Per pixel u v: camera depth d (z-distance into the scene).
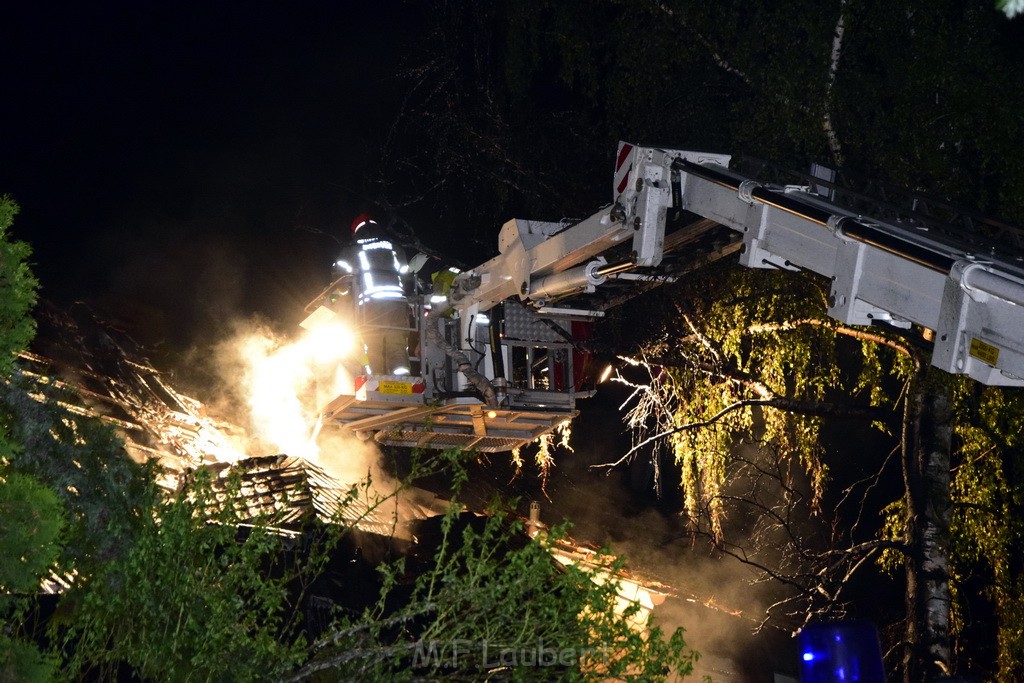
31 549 3.66
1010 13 4.14
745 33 10.93
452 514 4.89
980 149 9.13
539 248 7.15
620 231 6.29
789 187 5.68
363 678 4.68
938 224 5.19
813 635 5.29
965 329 4.05
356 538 9.09
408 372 7.98
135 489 4.67
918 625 10.24
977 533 10.27
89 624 4.41
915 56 9.44
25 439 4.36
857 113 10.25
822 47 10.12
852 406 10.90
